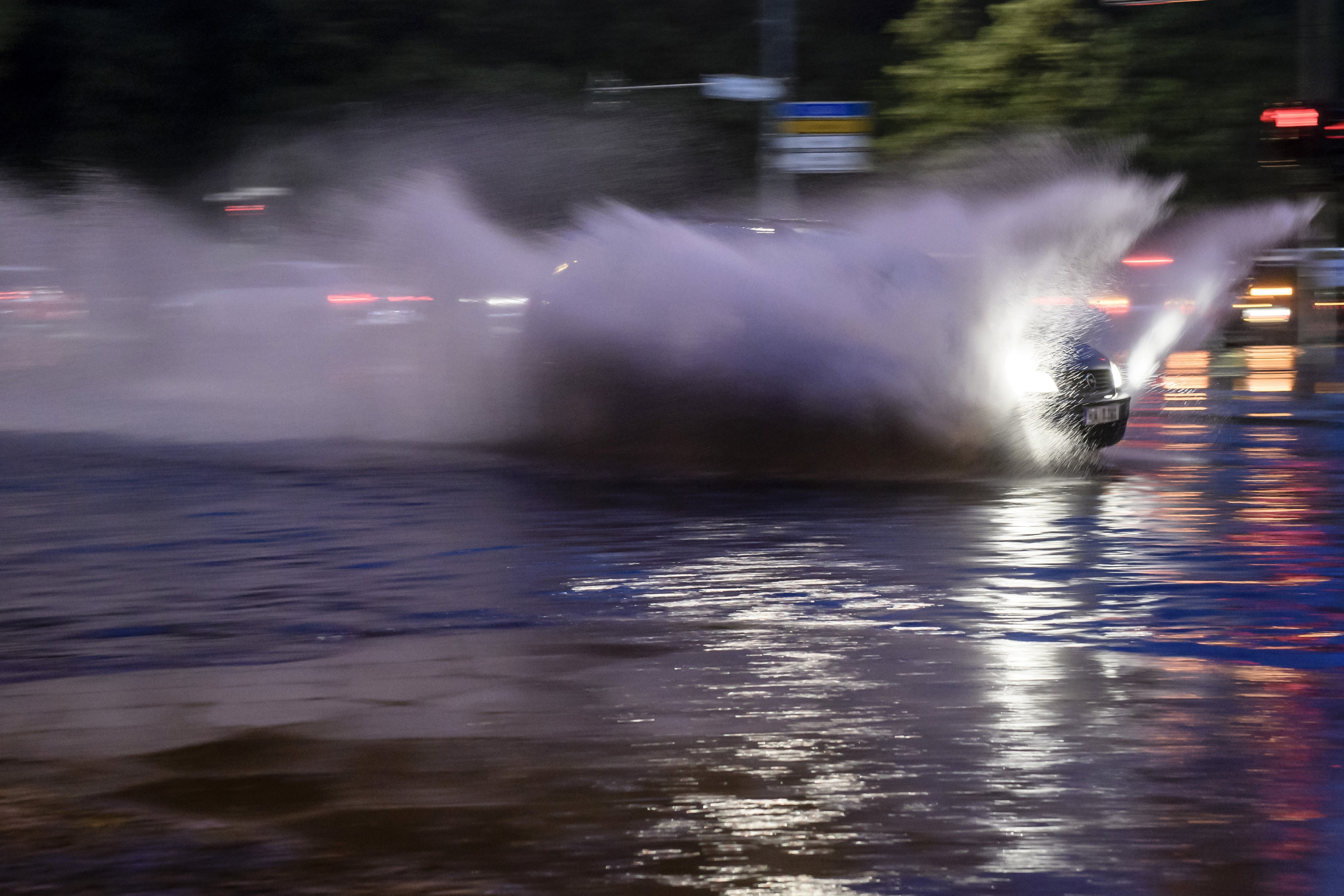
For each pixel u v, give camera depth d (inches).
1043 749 279.3
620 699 311.6
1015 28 1974.7
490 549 468.8
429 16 2888.8
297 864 230.8
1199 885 221.6
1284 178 1665.8
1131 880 223.0
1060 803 253.0
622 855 233.3
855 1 2864.2
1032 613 384.2
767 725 293.9
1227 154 2059.5
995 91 1998.0
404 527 508.7
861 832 241.4
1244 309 1473.9
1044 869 227.0
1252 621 375.9
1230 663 337.1
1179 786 260.4
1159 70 2100.1
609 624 374.6
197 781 266.7
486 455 688.4
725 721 296.4
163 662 343.3
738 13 2807.6
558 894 219.6
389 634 365.7
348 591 412.2
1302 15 1259.2
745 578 426.0
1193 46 2082.9
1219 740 284.2
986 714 300.2
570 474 631.2
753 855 232.7
